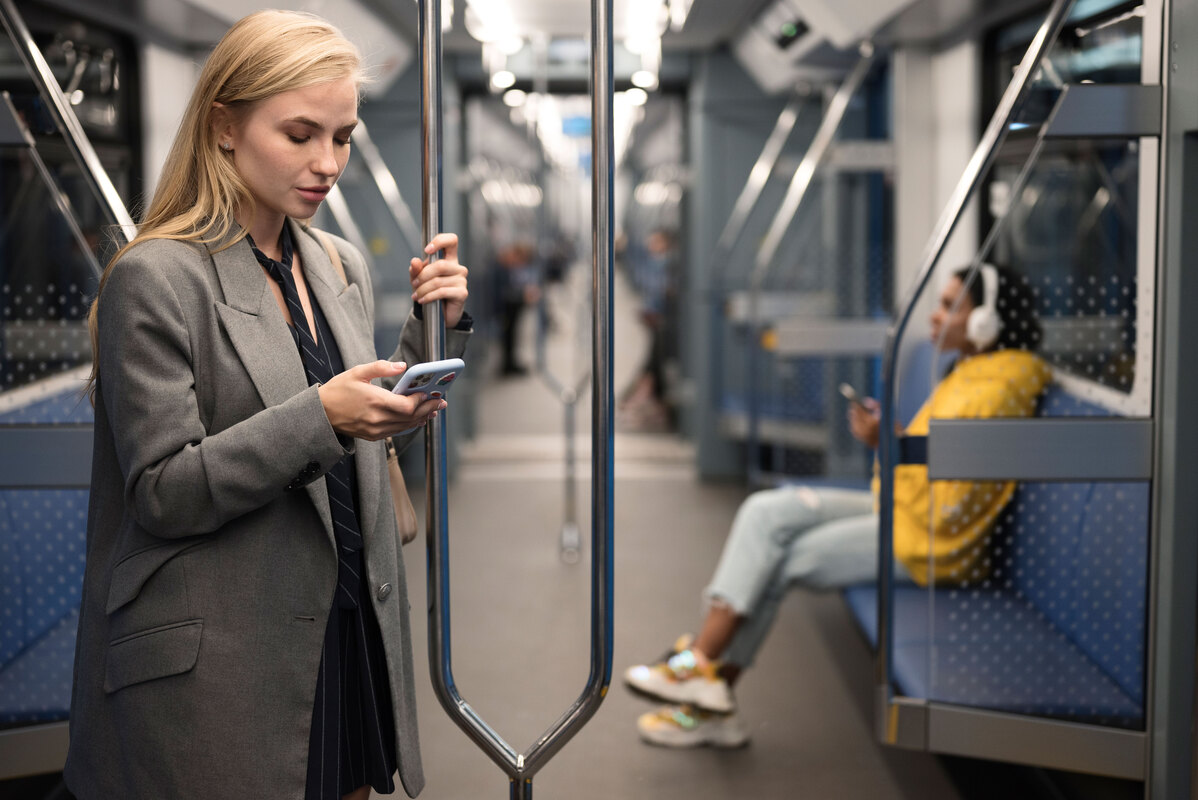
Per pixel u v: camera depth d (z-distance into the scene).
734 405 6.95
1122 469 2.41
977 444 2.44
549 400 10.70
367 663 1.60
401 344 1.74
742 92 6.73
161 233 1.43
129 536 1.45
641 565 5.10
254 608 1.44
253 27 1.43
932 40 4.54
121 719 1.44
